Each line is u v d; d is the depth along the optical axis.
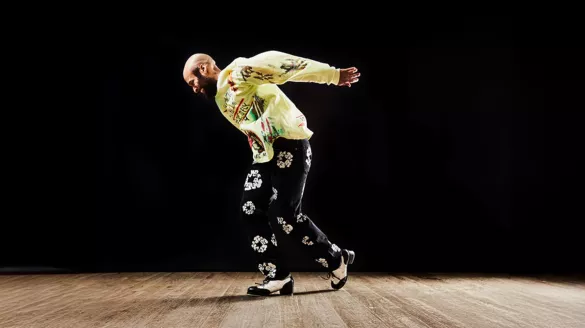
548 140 4.11
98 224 4.14
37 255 4.18
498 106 4.12
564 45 4.13
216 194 4.09
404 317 1.85
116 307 2.07
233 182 4.09
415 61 4.14
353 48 4.15
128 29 4.21
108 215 4.14
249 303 2.17
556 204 4.07
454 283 3.03
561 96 4.12
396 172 4.08
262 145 2.34
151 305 2.12
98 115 4.19
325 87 4.11
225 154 4.11
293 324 1.71
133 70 4.20
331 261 2.56
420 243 4.04
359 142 4.09
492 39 4.15
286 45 4.16
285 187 2.40
